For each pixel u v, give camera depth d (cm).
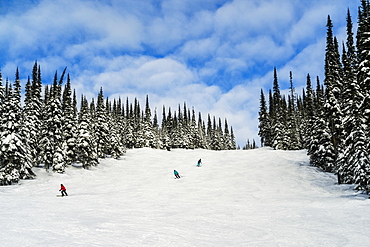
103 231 1130
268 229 1238
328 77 3384
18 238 925
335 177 3397
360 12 2556
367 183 2275
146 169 4928
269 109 8306
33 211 1616
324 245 956
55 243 883
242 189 2925
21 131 3362
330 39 3475
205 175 3825
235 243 1011
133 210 1797
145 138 8556
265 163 4331
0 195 2483
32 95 4250
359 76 2403
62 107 4547
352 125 2762
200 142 10150
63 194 2592
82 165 4688
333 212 1548
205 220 1476
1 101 3519
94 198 2417
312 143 3997
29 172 3444
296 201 2133
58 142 3978
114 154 5909
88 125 4759
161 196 2583
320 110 3778
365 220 1287
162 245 953
